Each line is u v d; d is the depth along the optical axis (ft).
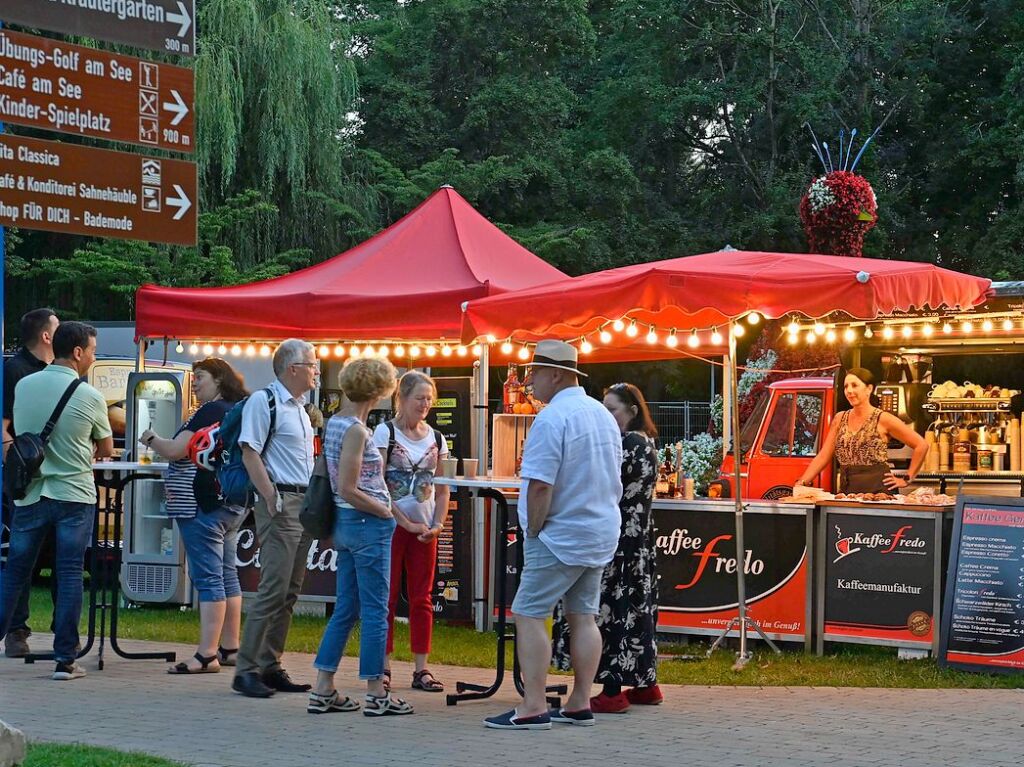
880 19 117.70
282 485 25.38
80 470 27.14
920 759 20.57
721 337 43.73
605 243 103.55
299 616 38.29
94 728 22.24
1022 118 103.71
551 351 22.72
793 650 32.50
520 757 20.35
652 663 24.59
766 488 47.62
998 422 48.21
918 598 30.58
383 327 37.76
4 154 18.24
